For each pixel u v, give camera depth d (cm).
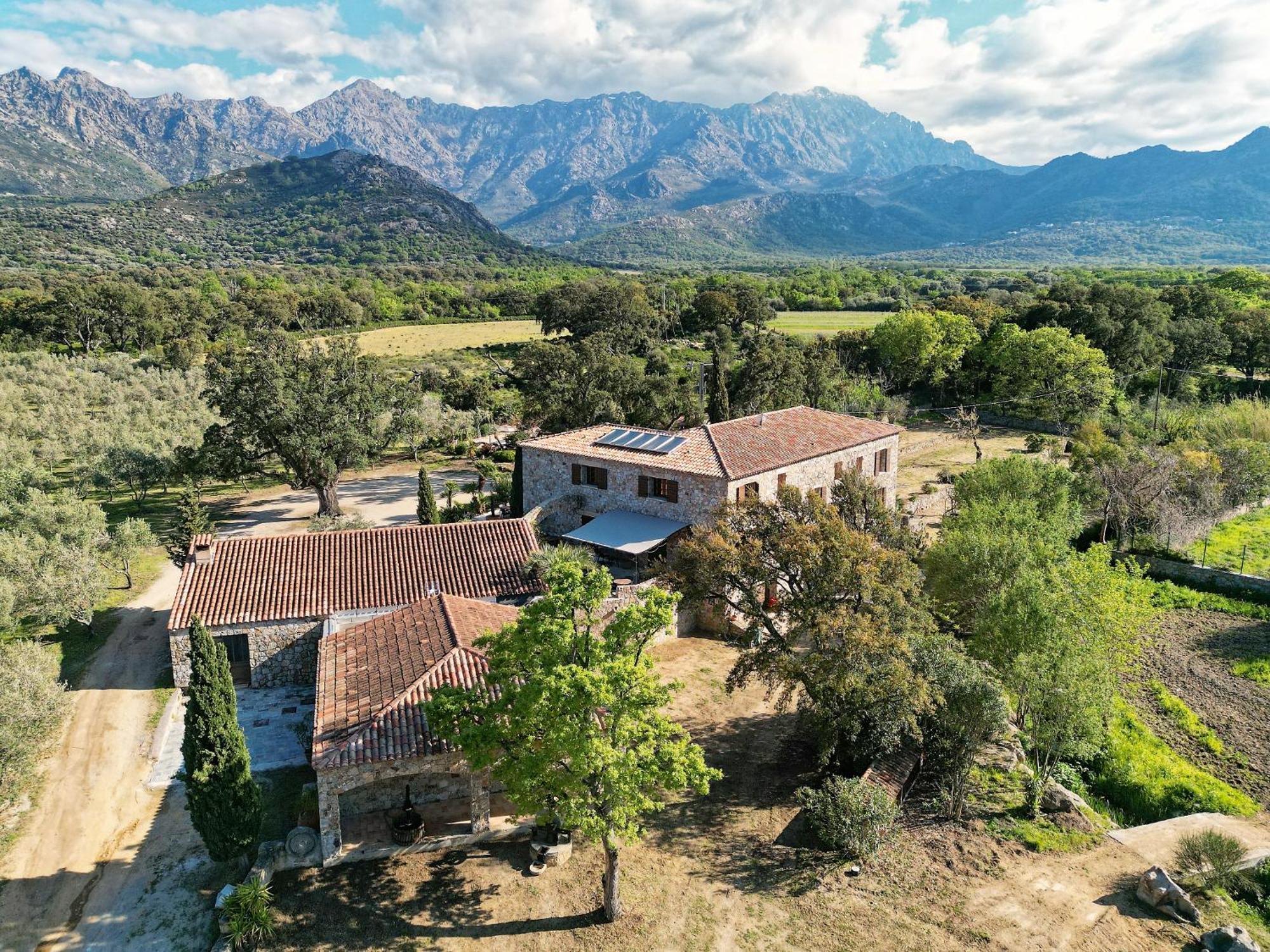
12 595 3609
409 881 2308
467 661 2653
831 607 2809
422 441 7994
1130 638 3108
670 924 2155
